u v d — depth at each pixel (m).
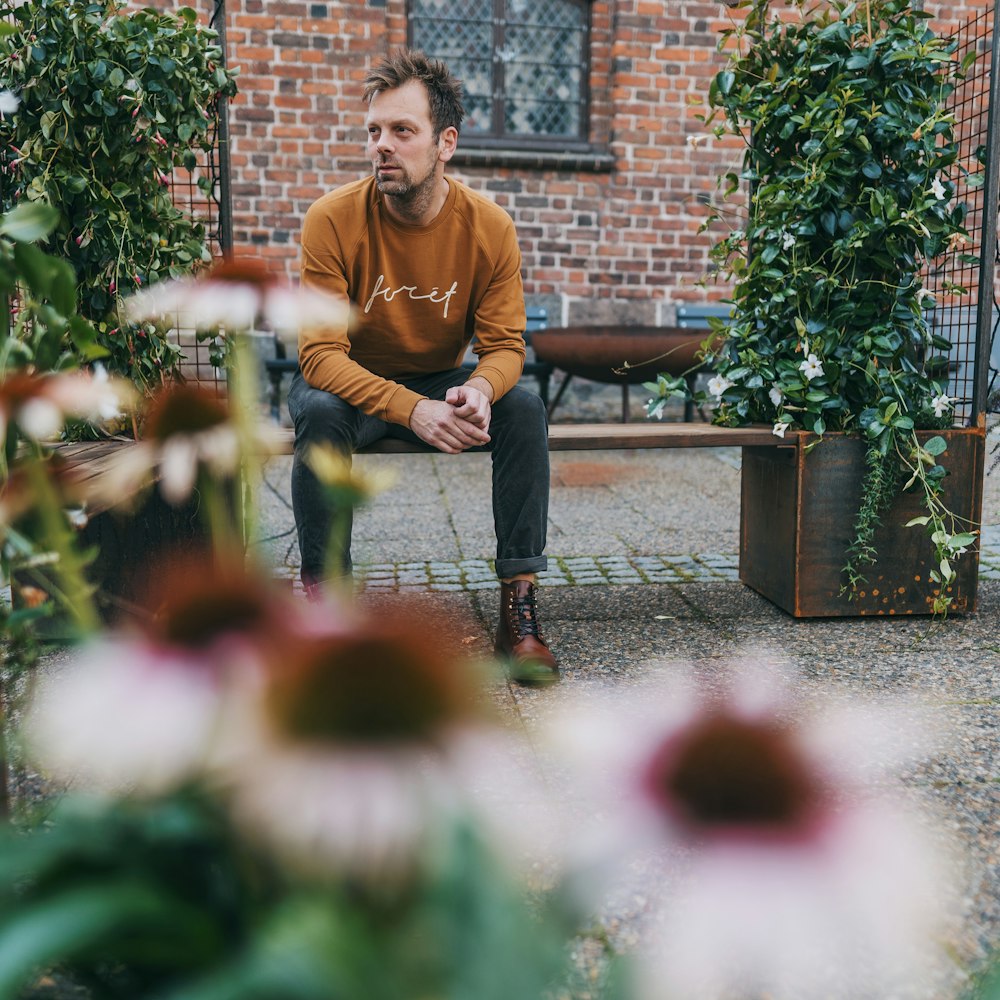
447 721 0.46
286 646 0.50
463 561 3.32
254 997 0.51
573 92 6.77
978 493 2.61
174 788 0.64
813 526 2.56
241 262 0.76
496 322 2.38
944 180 2.66
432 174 2.24
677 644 2.40
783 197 2.62
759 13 2.71
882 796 1.55
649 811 0.45
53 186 2.37
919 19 2.66
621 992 0.69
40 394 0.71
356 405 2.19
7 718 1.05
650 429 2.63
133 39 2.41
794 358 2.65
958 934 1.17
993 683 2.10
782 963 1.09
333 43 6.16
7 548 0.87
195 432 0.74
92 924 0.60
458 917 0.60
